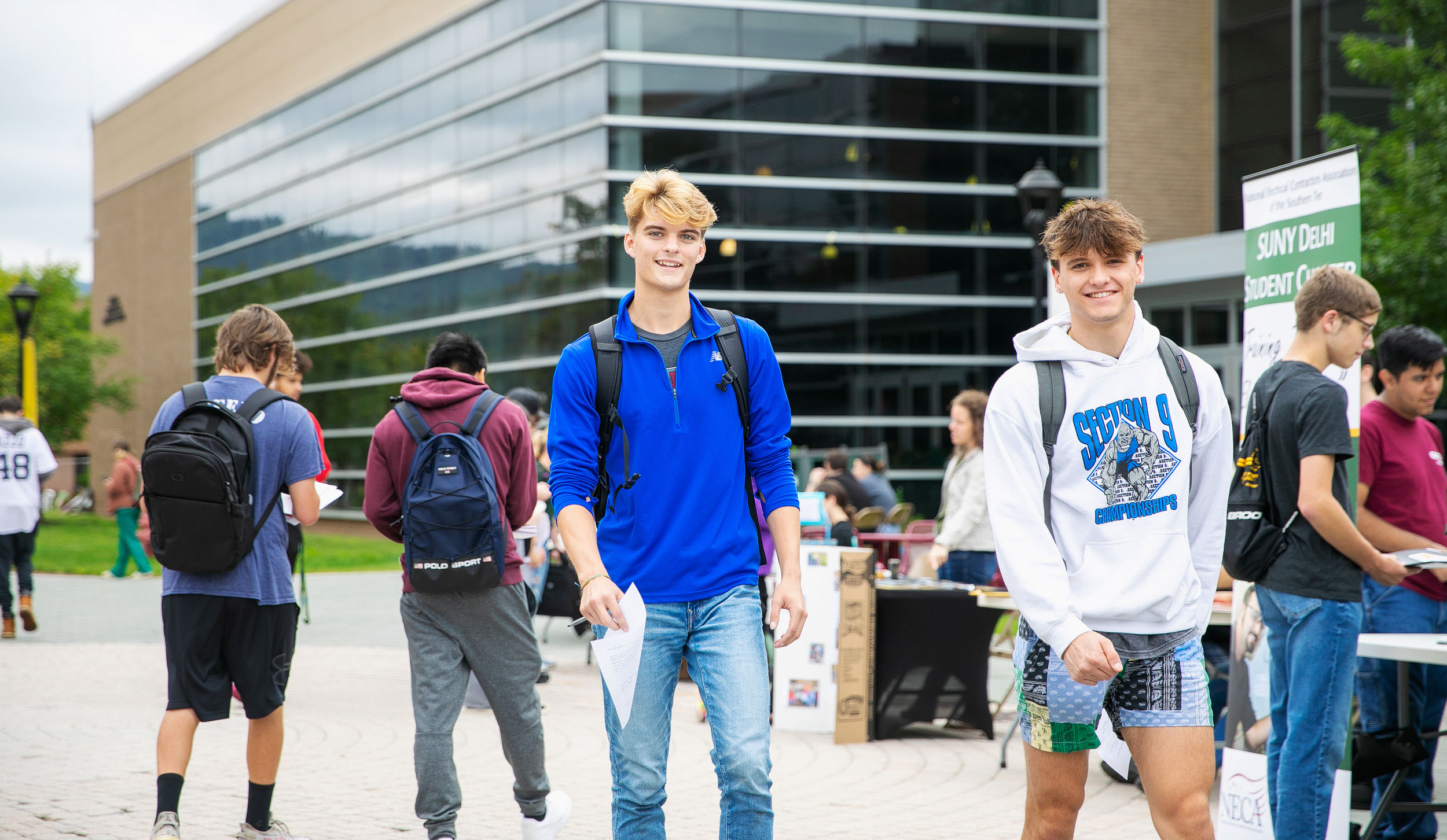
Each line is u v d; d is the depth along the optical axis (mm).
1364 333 3725
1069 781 2848
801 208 19516
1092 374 2773
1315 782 3662
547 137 21203
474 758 5875
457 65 23984
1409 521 4508
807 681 6918
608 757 5945
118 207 41344
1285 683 3816
